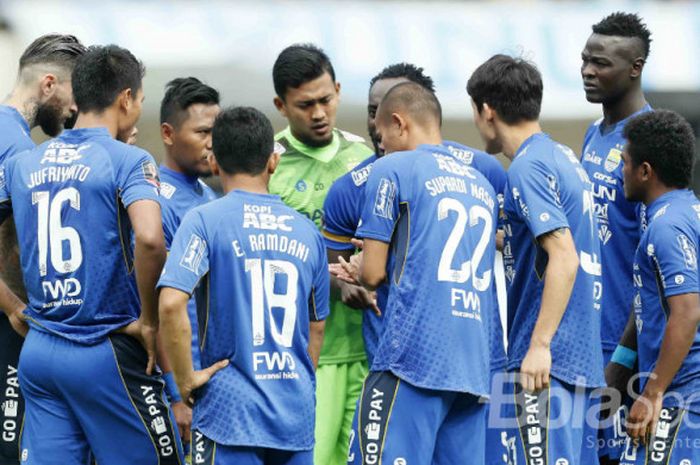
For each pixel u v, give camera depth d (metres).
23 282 19.58
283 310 16.62
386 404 17.30
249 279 16.44
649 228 18.70
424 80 21.73
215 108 20.28
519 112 18.17
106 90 17.62
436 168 17.59
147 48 38.25
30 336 17.61
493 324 18.91
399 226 17.53
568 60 39.00
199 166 20.23
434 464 17.84
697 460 18.47
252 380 16.36
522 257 18.25
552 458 17.88
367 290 19.55
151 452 17.64
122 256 17.42
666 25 39.28
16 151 18.64
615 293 21.16
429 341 17.16
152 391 17.62
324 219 21.42
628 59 21.33
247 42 38.69
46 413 17.67
